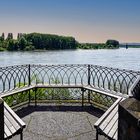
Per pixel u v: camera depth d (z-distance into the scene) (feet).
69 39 506.48
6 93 22.21
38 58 249.14
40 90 28.14
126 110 9.68
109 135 13.53
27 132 18.79
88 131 19.07
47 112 23.35
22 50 416.87
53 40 457.27
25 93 27.35
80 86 25.18
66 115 22.54
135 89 12.43
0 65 169.89
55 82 28.89
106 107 24.89
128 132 9.46
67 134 18.53
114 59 275.39
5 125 14.16
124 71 23.06
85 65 26.27
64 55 331.98
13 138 17.56
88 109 24.32
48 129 19.38
